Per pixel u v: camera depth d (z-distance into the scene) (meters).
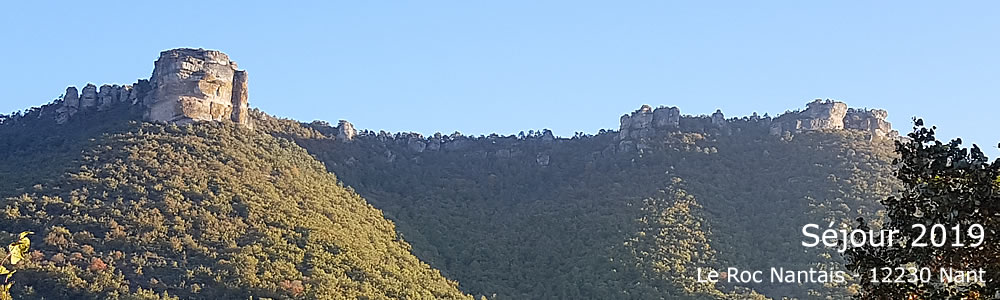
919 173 18.48
